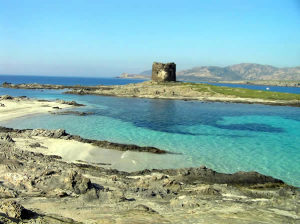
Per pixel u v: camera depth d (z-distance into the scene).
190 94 93.44
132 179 20.34
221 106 71.31
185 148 30.64
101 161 25.73
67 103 66.81
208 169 22.80
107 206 13.35
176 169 23.11
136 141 33.00
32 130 34.84
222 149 30.64
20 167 19.56
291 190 18.19
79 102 74.50
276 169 24.62
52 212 11.90
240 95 89.06
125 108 63.44
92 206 13.21
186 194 17.12
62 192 14.62
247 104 77.00
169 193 17.00
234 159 27.17
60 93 100.31
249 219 11.84
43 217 10.80
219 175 21.86
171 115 53.91
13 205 10.57
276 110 64.75
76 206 13.05
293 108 69.19
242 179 21.36
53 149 28.22
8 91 104.12
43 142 30.42
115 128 39.91
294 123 47.69
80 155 27.02
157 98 88.50
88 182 16.09
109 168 23.95
